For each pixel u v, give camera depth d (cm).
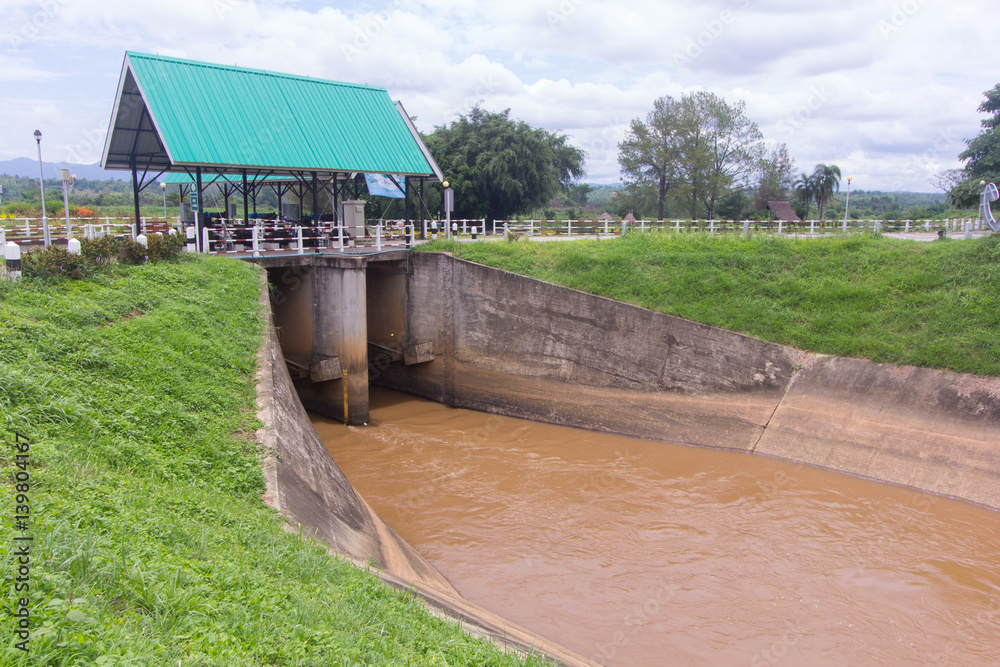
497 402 2400
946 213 4016
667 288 2198
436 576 1195
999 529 1446
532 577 1269
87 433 804
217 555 617
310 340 2328
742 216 5375
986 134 3991
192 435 930
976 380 1662
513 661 647
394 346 2667
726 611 1162
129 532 586
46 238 2252
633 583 1252
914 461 1673
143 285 1462
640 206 5419
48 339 1005
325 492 1041
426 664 553
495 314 2373
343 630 561
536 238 3181
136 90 2152
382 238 2873
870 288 2028
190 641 447
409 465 1855
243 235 2367
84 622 418
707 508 1571
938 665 1027
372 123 2666
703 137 4797
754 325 2017
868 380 1816
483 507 1577
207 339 1293
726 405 1994
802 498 1614
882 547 1378
